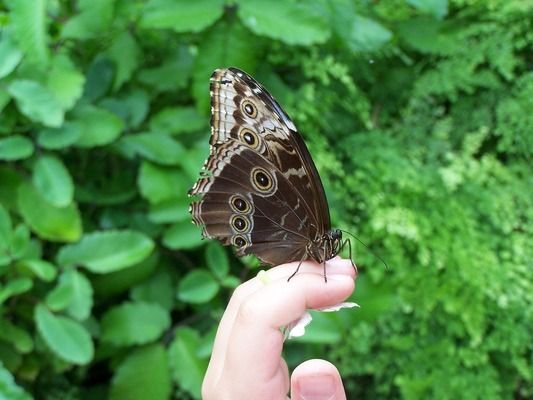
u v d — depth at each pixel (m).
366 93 0.50
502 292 0.40
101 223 0.38
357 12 0.43
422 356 0.40
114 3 0.35
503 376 0.42
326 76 0.41
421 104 0.47
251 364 0.16
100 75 0.37
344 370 0.41
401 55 0.47
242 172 0.20
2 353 0.34
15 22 0.31
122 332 0.35
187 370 0.34
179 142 0.38
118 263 0.33
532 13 0.46
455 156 0.43
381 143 0.45
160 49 0.41
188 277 0.36
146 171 0.36
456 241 0.41
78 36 0.35
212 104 0.20
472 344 0.39
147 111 0.39
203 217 0.21
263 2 0.35
